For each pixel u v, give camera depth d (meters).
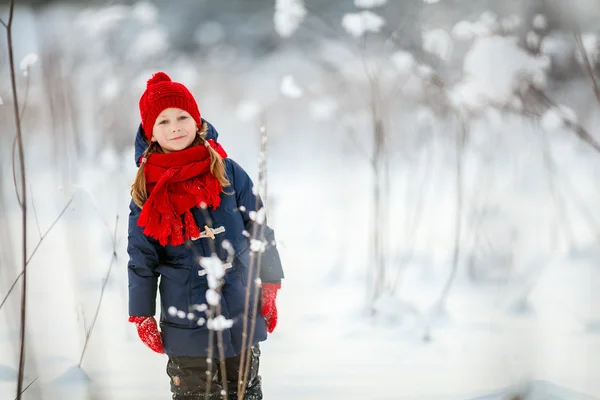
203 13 36.03
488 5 11.45
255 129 25.62
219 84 29.80
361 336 8.97
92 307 9.76
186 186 5.78
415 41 11.97
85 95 17.89
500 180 13.16
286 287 11.52
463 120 11.27
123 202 14.00
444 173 16.30
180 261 5.79
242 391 5.42
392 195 17.59
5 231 7.58
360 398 6.82
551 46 8.21
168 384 7.31
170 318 5.77
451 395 6.75
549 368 7.24
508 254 10.60
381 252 10.24
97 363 7.73
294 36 28.55
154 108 5.89
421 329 9.02
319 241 14.61
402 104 16.17
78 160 13.31
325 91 21.34
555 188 12.30
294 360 8.12
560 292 9.95
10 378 6.97
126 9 13.09
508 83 6.66
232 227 5.89
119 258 12.02
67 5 18.47
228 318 5.77
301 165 23.45
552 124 7.26
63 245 12.77
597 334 8.41
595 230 11.97
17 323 7.26
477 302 10.12
